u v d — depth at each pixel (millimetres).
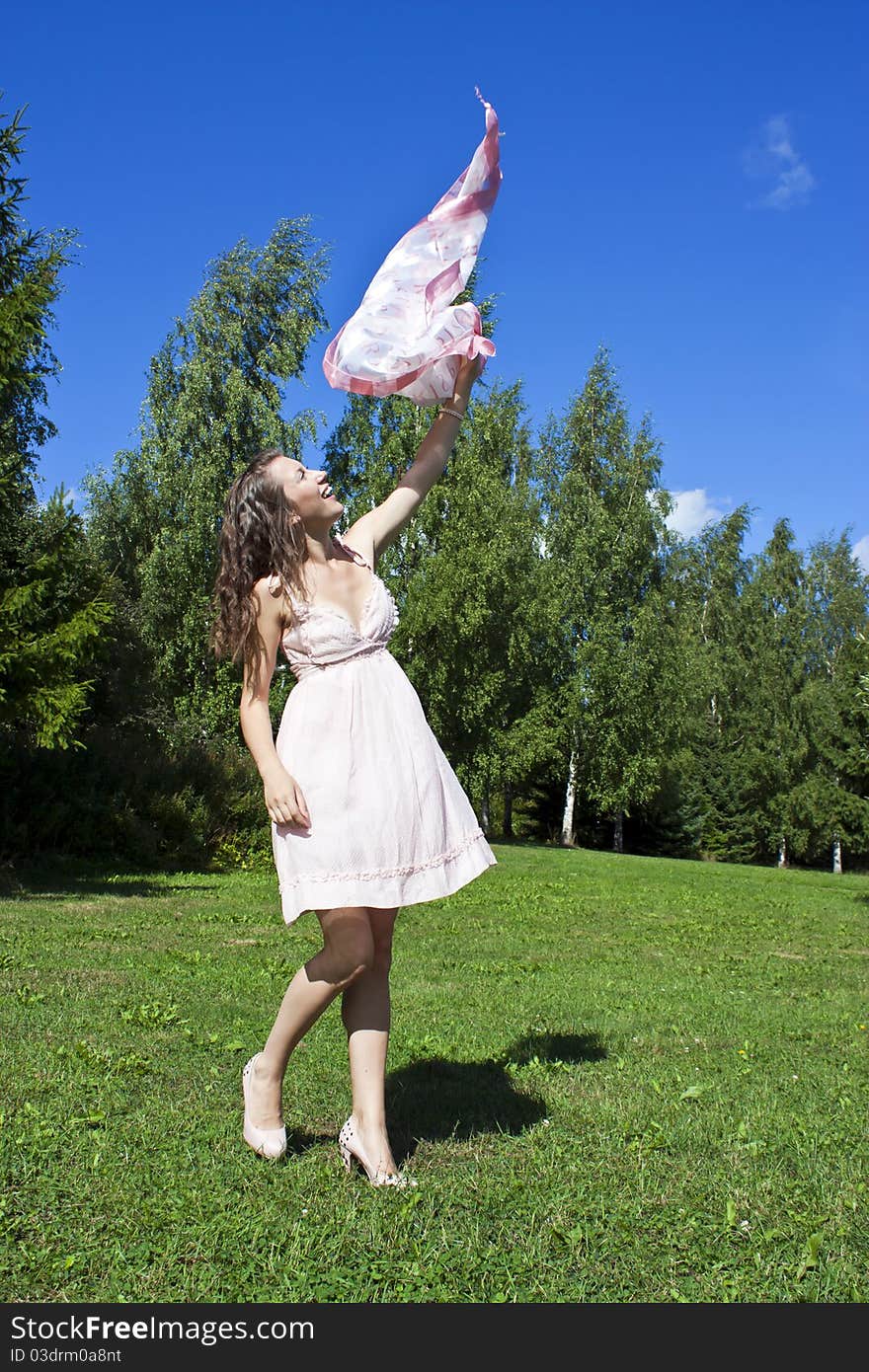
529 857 23531
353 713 3072
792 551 48406
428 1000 6262
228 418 28359
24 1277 2328
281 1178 2941
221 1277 2359
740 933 11531
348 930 2980
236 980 6535
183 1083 3926
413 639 31000
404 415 30734
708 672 42594
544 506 36094
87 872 15078
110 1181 2854
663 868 22969
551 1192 2893
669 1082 4324
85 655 12773
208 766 17844
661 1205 2848
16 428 25594
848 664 19969
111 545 29922
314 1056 4422
